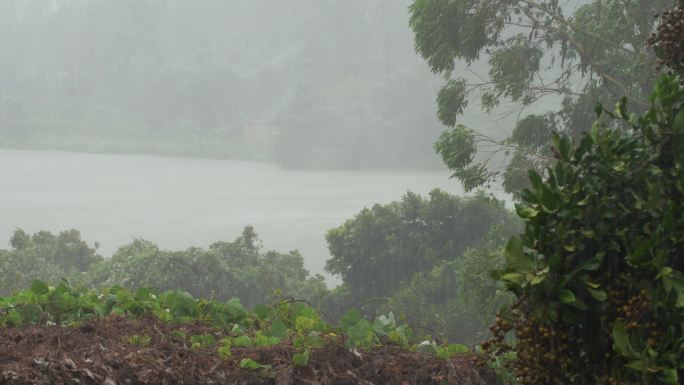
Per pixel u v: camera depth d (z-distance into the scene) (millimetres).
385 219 26031
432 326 21391
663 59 2988
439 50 15039
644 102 14141
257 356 3518
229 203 126062
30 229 103438
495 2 14898
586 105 15328
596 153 2582
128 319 3904
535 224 2533
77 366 3148
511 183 14930
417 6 14742
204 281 25969
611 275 2535
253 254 29641
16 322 3750
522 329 2559
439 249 25578
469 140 14984
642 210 2535
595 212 2533
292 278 28500
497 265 13867
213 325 4047
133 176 163375
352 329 3775
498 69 15609
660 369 2352
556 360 2547
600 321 2551
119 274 25812
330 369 3498
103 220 112750
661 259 2385
